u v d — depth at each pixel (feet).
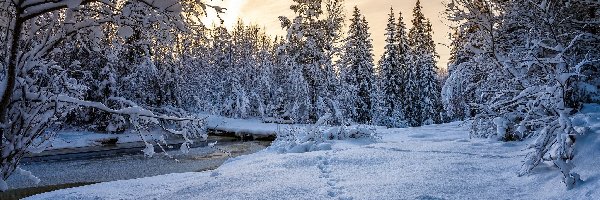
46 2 11.23
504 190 19.08
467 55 32.55
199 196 21.07
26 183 44.80
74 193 22.91
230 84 156.76
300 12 101.30
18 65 12.67
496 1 32.27
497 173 22.54
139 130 13.51
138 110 13.38
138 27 13.30
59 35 13.20
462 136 42.91
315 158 31.30
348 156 31.40
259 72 165.07
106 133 86.74
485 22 27.89
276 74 147.23
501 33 33.35
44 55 14.17
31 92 12.92
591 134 20.10
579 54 33.76
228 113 150.61
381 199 18.61
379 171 25.55
